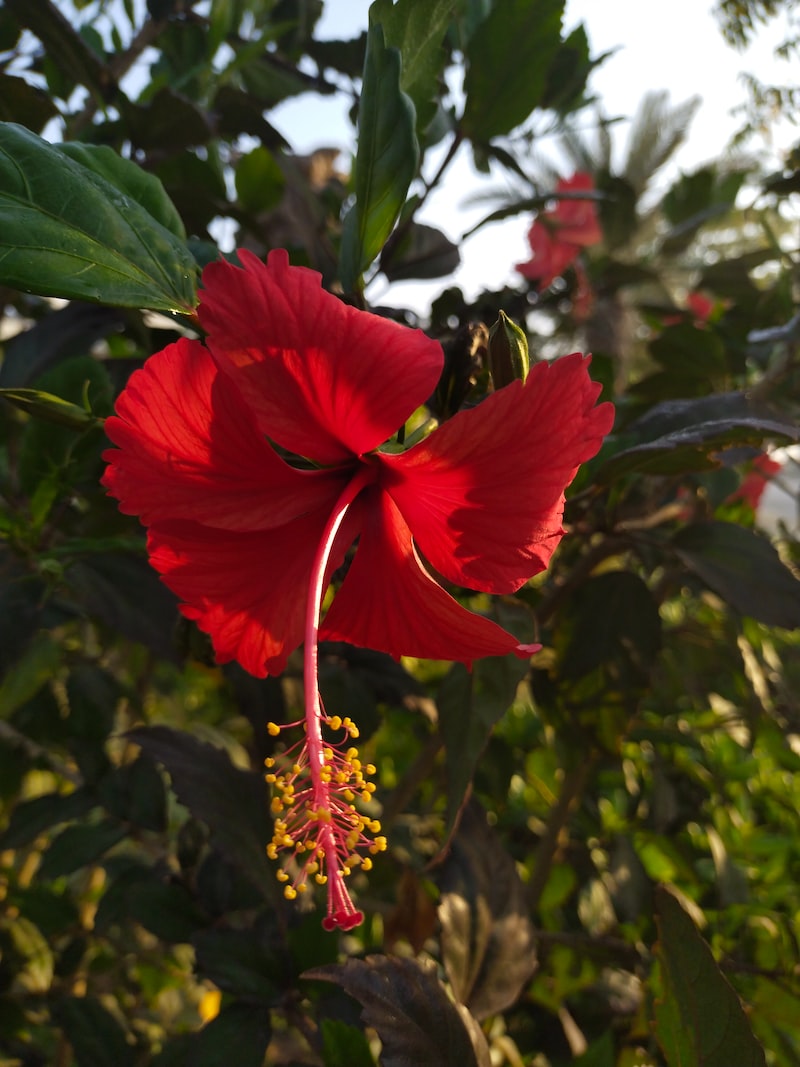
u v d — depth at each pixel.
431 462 0.22
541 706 0.41
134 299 0.23
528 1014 0.43
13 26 0.43
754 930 0.43
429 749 0.40
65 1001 0.41
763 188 0.51
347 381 0.21
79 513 0.39
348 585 0.25
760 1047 0.24
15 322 0.55
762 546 0.35
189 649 0.31
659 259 0.88
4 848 0.42
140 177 0.27
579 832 0.54
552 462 0.21
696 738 0.55
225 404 0.22
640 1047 0.34
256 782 0.33
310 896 0.37
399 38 0.28
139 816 0.43
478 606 0.42
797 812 0.55
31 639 0.35
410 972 0.25
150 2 0.46
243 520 0.23
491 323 0.40
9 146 0.22
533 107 0.37
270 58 0.54
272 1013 0.33
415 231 0.44
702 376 0.50
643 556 0.39
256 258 0.20
